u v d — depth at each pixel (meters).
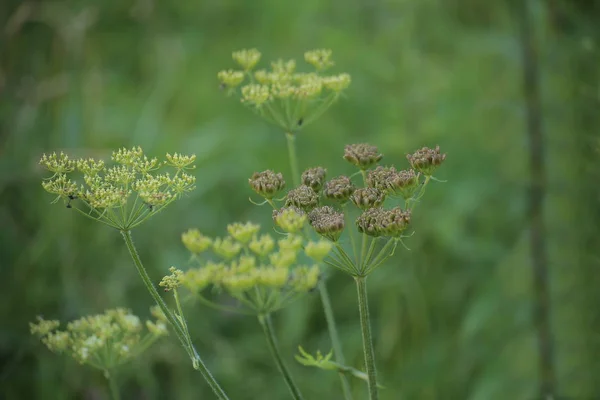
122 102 5.85
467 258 4.75
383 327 4.79
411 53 5.08
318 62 3.22
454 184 4.65
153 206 2.36
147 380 4.60
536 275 4.35
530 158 4.42
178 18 5.91
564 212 4.52
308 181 2.66
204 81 5.77
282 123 3.14
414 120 4.92
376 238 2.39
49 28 5.35
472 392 4.56
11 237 4.92
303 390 4.69
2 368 4.60
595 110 4.43
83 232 4.93
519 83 4.70
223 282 2.22
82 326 2.95
